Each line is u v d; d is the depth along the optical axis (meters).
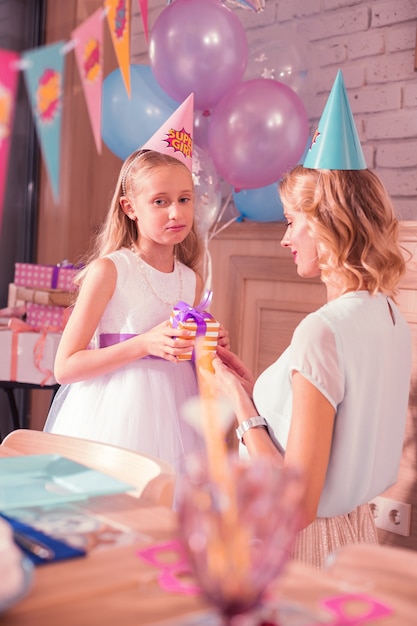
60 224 3.02
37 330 2.39
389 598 0.64
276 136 1.99
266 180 2.05
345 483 1.18
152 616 0.58
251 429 1.23
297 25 2.41
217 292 2.28
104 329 1.82
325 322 1.14
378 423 1.21
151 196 1.75
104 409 1.75
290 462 1.10
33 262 3.08
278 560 0.53
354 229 1.23
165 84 2.16
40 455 1.00
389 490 1.82
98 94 1.19
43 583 0.63
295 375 1.13
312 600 0.62
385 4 2.17
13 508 0.82
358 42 2.24
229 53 2.07
